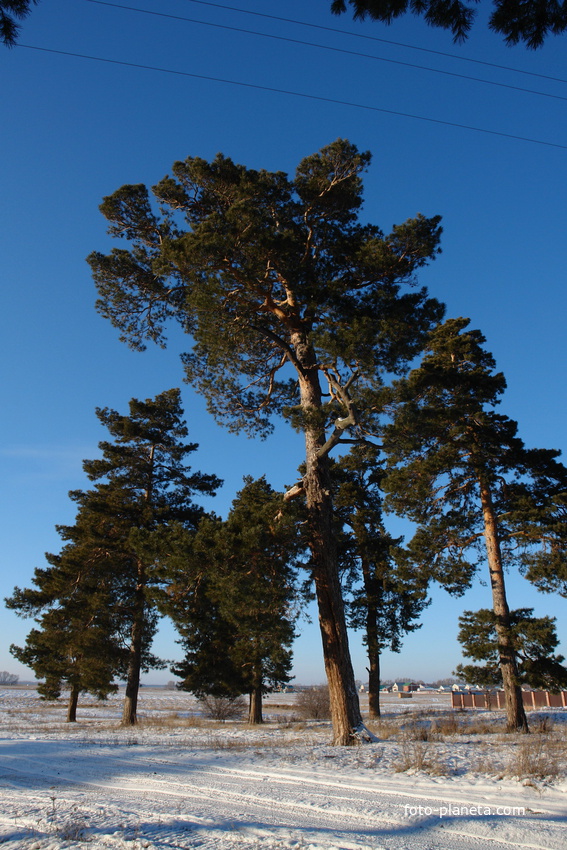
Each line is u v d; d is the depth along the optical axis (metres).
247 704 39.06
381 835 6.23
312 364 18.05
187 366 20.64
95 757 14.14
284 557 15.88
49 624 32.66
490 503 23.30
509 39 6.89
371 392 15.09
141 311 20.59
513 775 9.36
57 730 24.75
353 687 15.61
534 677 20.36
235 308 17.48
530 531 21.84
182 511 31.17
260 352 20.38
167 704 61.03
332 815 7.33
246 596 14.75
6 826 7.07
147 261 19.62
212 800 8.54
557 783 8.70
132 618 30.03
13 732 23.72
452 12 6.68
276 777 10.46
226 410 21.09
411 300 17.66
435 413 16.30
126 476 31.58
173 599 19.83
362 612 32.03
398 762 11.36
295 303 18.31
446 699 73.50
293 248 16.88
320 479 16.98
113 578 29.66
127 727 25.89
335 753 13.05
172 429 32.88
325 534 16.56
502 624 21.81
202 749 14.92
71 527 32.12
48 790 9.89
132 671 28.97
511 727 20.20
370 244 17.00
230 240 16.00
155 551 17.03
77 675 32.19
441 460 22.97
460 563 23.00
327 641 15.91
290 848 5.69
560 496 21.83
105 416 32.50
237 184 18.34
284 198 18.52
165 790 9.55
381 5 6.70
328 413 15.96
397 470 23.91
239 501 31.38
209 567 15.67
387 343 15.97
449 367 24.73
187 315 20.44
